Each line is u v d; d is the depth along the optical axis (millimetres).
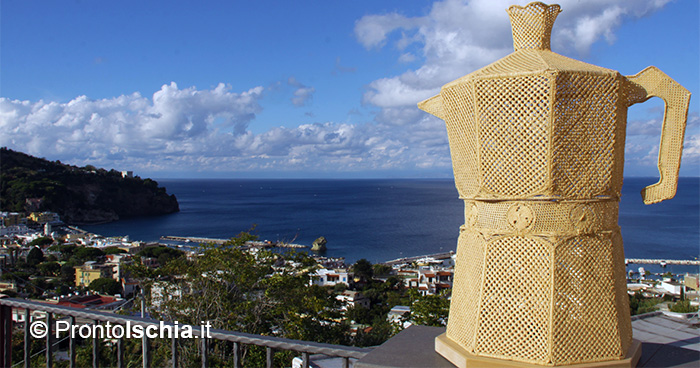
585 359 2287
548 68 2189
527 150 2266
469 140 2453
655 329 6523
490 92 2305
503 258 2359
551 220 2275
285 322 11094
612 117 2268
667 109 2328
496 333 2355
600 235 2316
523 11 2553
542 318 2268
